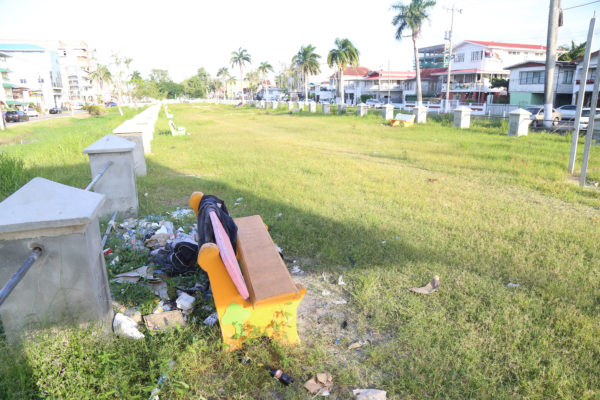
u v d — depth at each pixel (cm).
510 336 352
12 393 258
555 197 840
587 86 3781
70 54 12212
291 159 1317
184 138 2008
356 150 1541
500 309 395
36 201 277
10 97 6669
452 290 435
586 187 923
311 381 306
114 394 276
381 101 6594
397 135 2067
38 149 1391
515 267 488
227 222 397
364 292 432
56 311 296
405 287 448
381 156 1387
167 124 3017
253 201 779
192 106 8306
